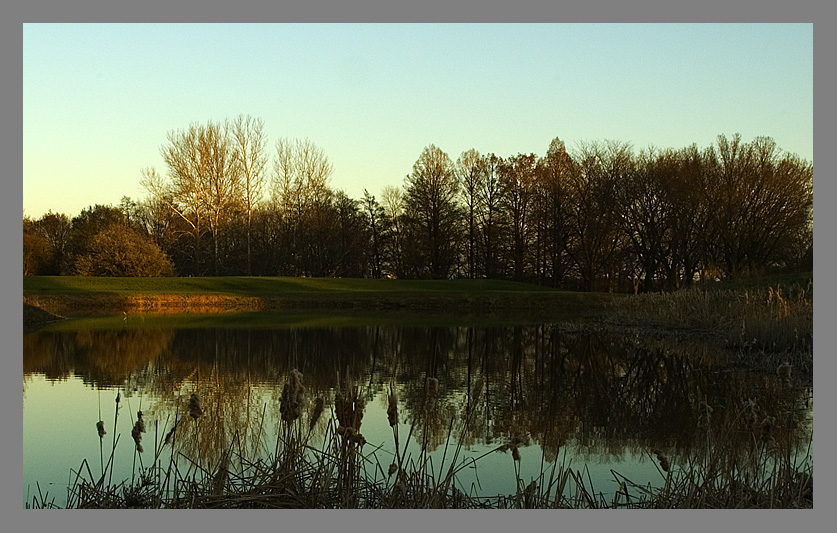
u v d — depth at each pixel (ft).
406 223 189.47
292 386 20.61
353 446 20.80
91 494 21.27
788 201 138.62
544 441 32.12
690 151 151.84
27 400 40.83
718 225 145.28
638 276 168.76
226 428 32.99
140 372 51.60
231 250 180.34
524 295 139.33
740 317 65.31
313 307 137.59
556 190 168.86
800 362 51.72
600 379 50.57
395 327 93.40
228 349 66.44
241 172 175.52
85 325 93.71
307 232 188.34
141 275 154.51
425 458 21.72
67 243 176.04
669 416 37.60
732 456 22.11
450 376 51.80
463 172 189.37
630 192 156.04
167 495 21.02
